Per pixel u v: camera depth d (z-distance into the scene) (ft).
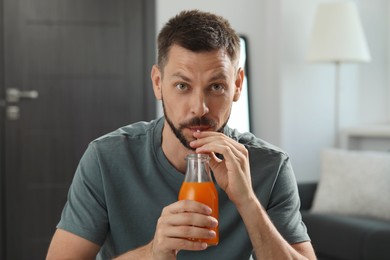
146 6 14.64
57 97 14.21
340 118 15.66
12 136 13.94
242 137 5.34
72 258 4.73
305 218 11.55
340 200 12.02
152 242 4.16
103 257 5.15
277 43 15.07
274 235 4.50
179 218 3.93
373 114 16.11
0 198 13.85
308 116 15.21
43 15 14.07
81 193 4.91
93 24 14.38
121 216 4.85
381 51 16.05
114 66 14.53
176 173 4.86
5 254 13.88
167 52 4.42
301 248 4.99
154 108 14.76
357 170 12.09
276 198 5.11
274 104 15.23
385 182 11.76
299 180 15.12
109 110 14.53
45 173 14.15
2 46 13.85
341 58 13.85
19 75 13.97
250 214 4.44
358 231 10.27
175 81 4.36
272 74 15.31
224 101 4.43
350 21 13.98
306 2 15.11
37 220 14.08
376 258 10.04
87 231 4.80
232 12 15.26
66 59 14.24
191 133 4.44
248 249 4.89
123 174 4.92
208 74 4.32
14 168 13.96
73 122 14.32
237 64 4.56
